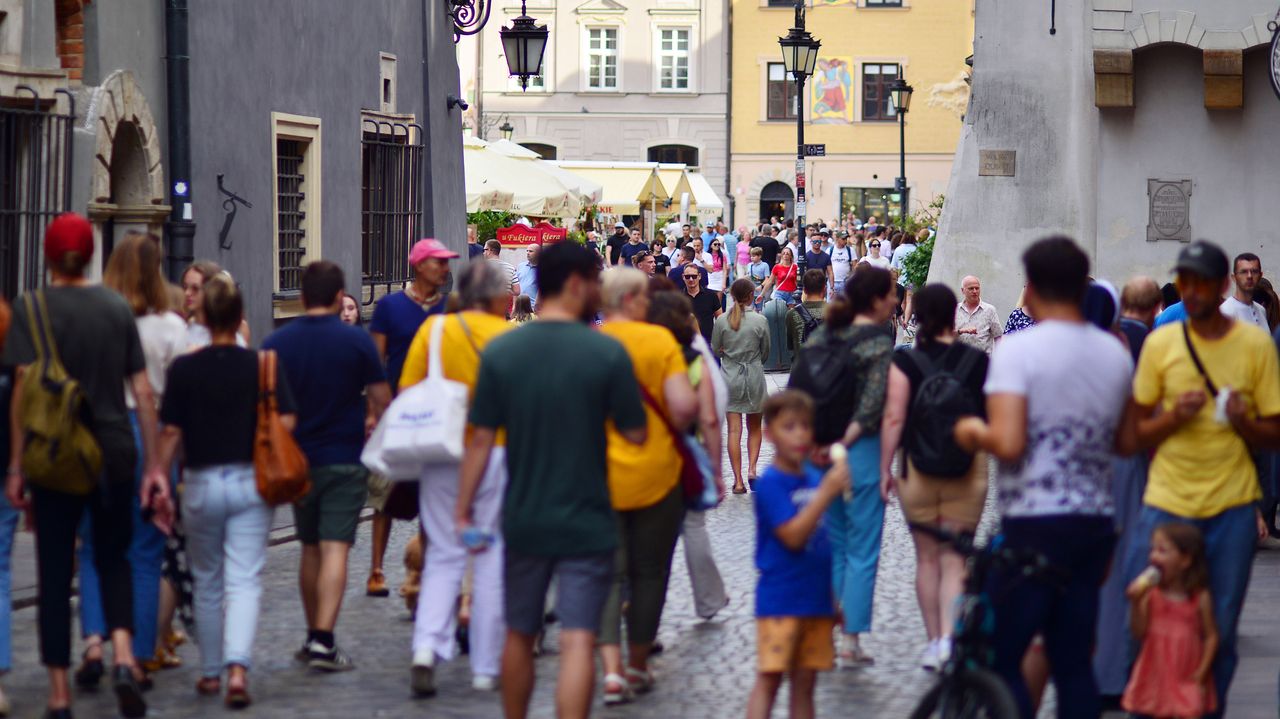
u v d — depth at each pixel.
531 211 36.44
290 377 9.79
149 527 9.38
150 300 9.66
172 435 9.06
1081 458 6.85
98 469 8.47
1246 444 7.93
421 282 11.56
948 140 77.88
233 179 17.27
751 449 17.92
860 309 9.97
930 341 9.77
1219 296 7.77
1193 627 7.85
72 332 8.62
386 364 11.53
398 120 22.30
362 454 9.55
